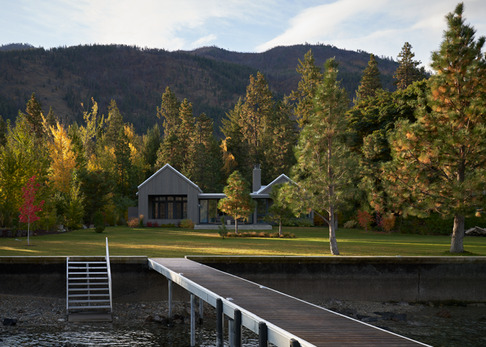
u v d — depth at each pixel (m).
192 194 49.34
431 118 23.20
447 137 21.92
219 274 14.17
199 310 15.01
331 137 23.75
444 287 18.33
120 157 78.31
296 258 17.67
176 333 13.45
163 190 49.56
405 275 18.19
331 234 21.94
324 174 22.80
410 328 14.48
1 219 32.38
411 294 18.16
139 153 92.69
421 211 22.88
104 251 20.69
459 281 18.39
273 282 17.58
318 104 23.33
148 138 99.12
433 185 22.95
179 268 15.16
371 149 39.12
